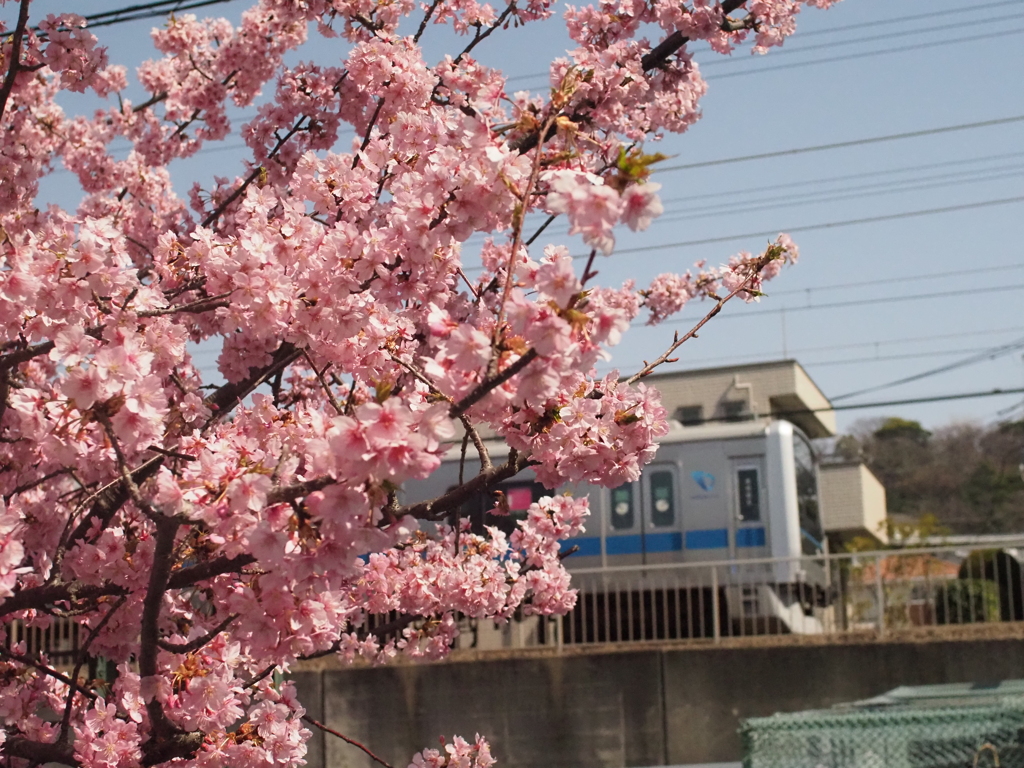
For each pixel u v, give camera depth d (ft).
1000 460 199.31
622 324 10.02
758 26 22.77
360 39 24.02
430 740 52.11
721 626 62.69
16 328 14.78
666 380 107.86
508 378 10.30
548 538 25.00
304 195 17.02
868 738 28.91
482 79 18.48
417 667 52.90
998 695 35.01
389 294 15.78
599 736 51.49
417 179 13.92
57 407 13.97
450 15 23.61
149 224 29.68
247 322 15.37
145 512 12.12
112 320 14.80
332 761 52.42
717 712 51.11
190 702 14.62
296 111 24.35
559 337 9.77
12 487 22.50
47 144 31.42
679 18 21.54
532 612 25.20
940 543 108.88
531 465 13.58
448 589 22.49
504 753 51.85
